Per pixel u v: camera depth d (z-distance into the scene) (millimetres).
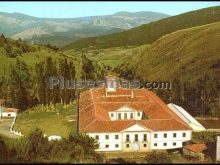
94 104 121000
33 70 188125
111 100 128375
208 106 141750
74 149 60594
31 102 156375
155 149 101625
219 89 147750
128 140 100500
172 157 61844
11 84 152375
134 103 121938
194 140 105750
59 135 110688
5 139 73625
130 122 102812
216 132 114125
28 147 58469
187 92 148000
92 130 99750
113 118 118500
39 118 136375
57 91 157875
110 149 100438
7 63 188875
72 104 158875
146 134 101062
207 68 184125
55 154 57000
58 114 142500
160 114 110312
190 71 189750
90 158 55219
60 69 164125
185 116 122562
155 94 156375
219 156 79188
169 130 102000
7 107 149875
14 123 128375
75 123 127500
